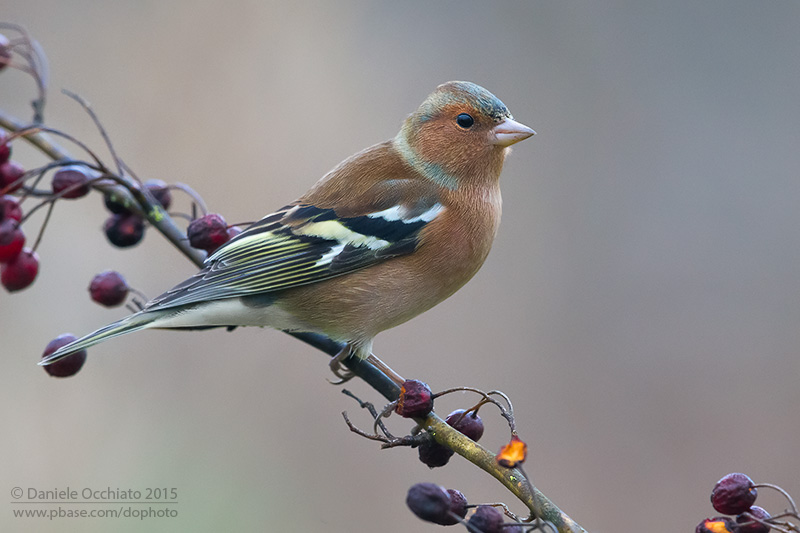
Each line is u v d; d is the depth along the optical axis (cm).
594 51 1492
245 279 706
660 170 1438
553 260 1360
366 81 1423
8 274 682
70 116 1288
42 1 1320
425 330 1264
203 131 1322
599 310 1313
